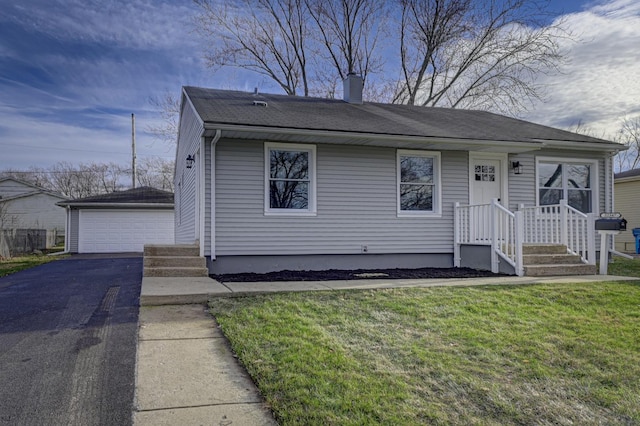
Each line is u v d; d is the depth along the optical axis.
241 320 5.00
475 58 20.80
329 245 9.59
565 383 3.45
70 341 4.46
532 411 2.99
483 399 3.15
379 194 9.93
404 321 4.99
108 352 4.12
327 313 5.29
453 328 4.73
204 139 8.84
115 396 3.16
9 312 5.84
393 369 3.61
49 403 3.05
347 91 13.22
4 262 14.61
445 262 10.38
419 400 3.08
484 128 10.98
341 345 4.15
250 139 9.05
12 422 2.78
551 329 4.74
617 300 6.04
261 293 6.37
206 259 8.75
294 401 3.01
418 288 6.82
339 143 9.50
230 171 8.97
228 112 9.12
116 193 22.75
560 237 10.12
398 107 13.26
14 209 30.91
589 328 4.77
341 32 22.45
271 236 9.22
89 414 2.89
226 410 2.92
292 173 9.45
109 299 6.64
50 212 31.73
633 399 3.20
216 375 3.53
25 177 45.56
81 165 46.31
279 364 3.66
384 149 9.98
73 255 18.55
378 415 2.83
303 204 9.52
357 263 9.83
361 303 5.80
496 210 9.12
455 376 3.50
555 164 11.48
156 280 7.48
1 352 4.13
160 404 3.00
